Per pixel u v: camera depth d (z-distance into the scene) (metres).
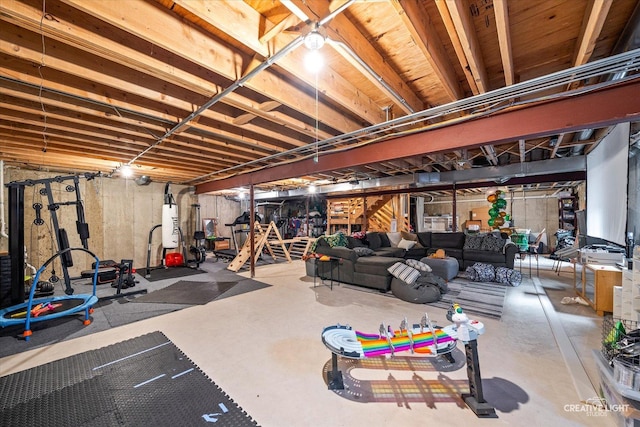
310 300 4.20
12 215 3.71
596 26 1.54
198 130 3.66
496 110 2.51
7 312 3.34
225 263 8.02
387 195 9.94
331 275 5.05
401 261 4.74
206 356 2.53
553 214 10.12
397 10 1.48
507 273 5.11
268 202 12.25
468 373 1.89
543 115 2.42
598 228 4.19
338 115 3.25
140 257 7.42
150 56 2.02
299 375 2.21
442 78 2.13
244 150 4.37
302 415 1.78
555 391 1.96
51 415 1.79
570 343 2.65
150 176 7.07
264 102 2.79
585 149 4.89
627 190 2.99
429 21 1.83
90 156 4.80
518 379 2.10
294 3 1.42
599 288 3.40
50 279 5.30
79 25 1.68
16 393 2.02
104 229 6.83
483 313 3.53
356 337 2.20
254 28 1.79
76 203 4.70
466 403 1.85
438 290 4.07
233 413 1.80
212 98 2.54
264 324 3.26
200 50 1.95
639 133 3.01
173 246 7.29
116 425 1.71
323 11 1.57
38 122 3.04
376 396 1.95
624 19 1.80
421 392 1.98
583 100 2.24
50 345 2.80
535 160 5.51
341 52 1.80
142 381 2.15
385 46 2.10
